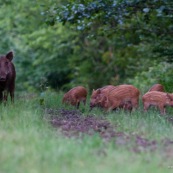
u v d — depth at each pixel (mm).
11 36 66125
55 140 19172
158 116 24766
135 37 39094
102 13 31000
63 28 59781
